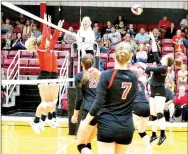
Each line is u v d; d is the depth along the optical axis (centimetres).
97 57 807
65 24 1599
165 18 1524
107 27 1503
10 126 958
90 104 466
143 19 1628
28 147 700
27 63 1299
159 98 698
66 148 693
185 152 677
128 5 1620
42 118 626
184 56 1346
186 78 1176
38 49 582
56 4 1614
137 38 1400
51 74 611
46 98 608
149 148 627
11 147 697
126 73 358
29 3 1568
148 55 1304
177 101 1053
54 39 629
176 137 845
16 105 1230
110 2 1623
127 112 360
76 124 765
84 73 479
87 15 1631
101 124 356
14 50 1387
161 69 673
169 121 1034
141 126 626
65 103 1114
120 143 359
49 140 777
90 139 467
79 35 814
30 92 1235
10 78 1238
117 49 363
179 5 1614
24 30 1443
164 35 1510
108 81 351
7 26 1499
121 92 354
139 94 616
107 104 359
